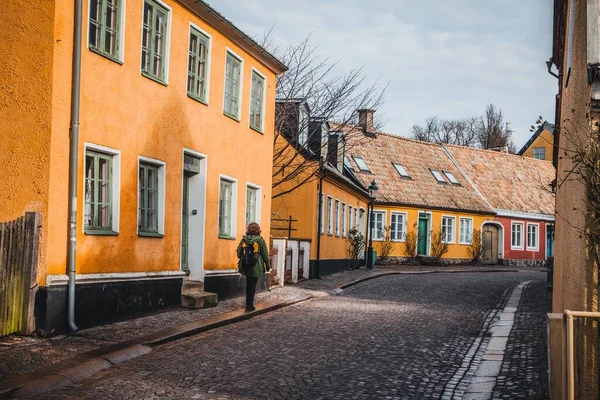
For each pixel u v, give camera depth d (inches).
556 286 519.8
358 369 393.4
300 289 864.9
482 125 3412.9
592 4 292.8
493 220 1883.6
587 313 255.3
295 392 333.4
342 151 1347.2
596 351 279.6
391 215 1637.6
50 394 310.0
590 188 286.7
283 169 1082.7
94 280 478.6
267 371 376.2
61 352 386.3
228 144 708.7
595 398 278.7
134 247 533.0
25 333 425.1
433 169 1855.3
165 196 579.5
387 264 1614.2
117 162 510.6
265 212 826.8
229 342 463.2
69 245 451.2
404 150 1839.3
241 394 323.6
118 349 403.9
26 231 425.7
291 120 1106.7
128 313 520.4
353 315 628.7
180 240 604.7
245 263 610.5
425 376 384.5
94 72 480.1
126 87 519.2
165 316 549.0
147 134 549.6
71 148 452.8
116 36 512.4
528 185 2091.5
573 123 363.6
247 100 757.9
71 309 449.7
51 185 437.4
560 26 564.1
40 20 441.1
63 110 447.8
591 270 283.1
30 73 442.0
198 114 636.1
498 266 1861.5
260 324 554.6
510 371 399.9
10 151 442.3
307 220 1087.6
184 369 371.9
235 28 681.6
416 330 549.6
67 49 450.6
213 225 681.6
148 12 555.5
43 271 433.1
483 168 2028.8
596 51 288.2
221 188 709.3
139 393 316.8
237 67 732.7
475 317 647.8
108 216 508.4
